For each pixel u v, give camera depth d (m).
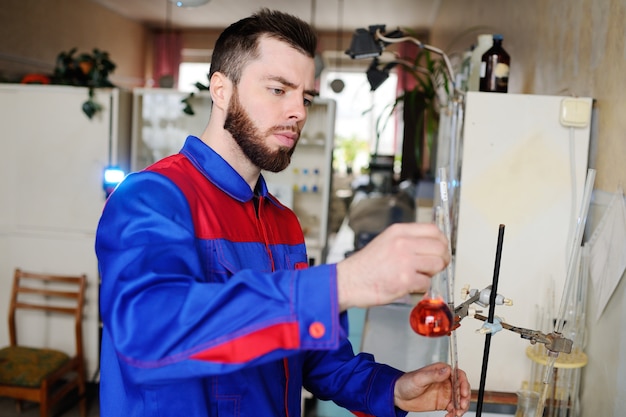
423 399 0.93
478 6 3.80
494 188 1.63
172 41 9.14
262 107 0.85
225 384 0.83
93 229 3.49
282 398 0.91
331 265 0.65
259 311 0.63
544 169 1.62
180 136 3.83
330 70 9.38
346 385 1.00
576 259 1.03
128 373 0.66
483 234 1.64
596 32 1.54
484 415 1.51
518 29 2.57
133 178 0.79
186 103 3.56
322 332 0.62
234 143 0.91
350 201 6.94
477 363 1.63
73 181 3.51
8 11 5.16
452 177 1.88
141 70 8.86
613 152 1.41
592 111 1.58
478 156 1.64
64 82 3.63
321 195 3.92
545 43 2.08
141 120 3.78
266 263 0.92
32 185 3.54
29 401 3.40
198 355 0.63
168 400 0.80
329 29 8.91
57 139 3.50
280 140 0.86
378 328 1.94
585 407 1.50
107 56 3.78
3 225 3.57
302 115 0.86
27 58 5.54
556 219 1.62
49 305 3.48
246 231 0.91
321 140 3.75
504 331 1.62
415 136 3.13
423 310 0.67
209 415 0.82
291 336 0.62
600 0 1.52
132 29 8.45
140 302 0.66
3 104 3.53
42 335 3.50
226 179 0.90
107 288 0.70
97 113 3.47
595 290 1.44
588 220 1.58
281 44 0.84
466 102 1.63
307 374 1.04
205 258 0.83
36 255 3.49
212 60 0.92
